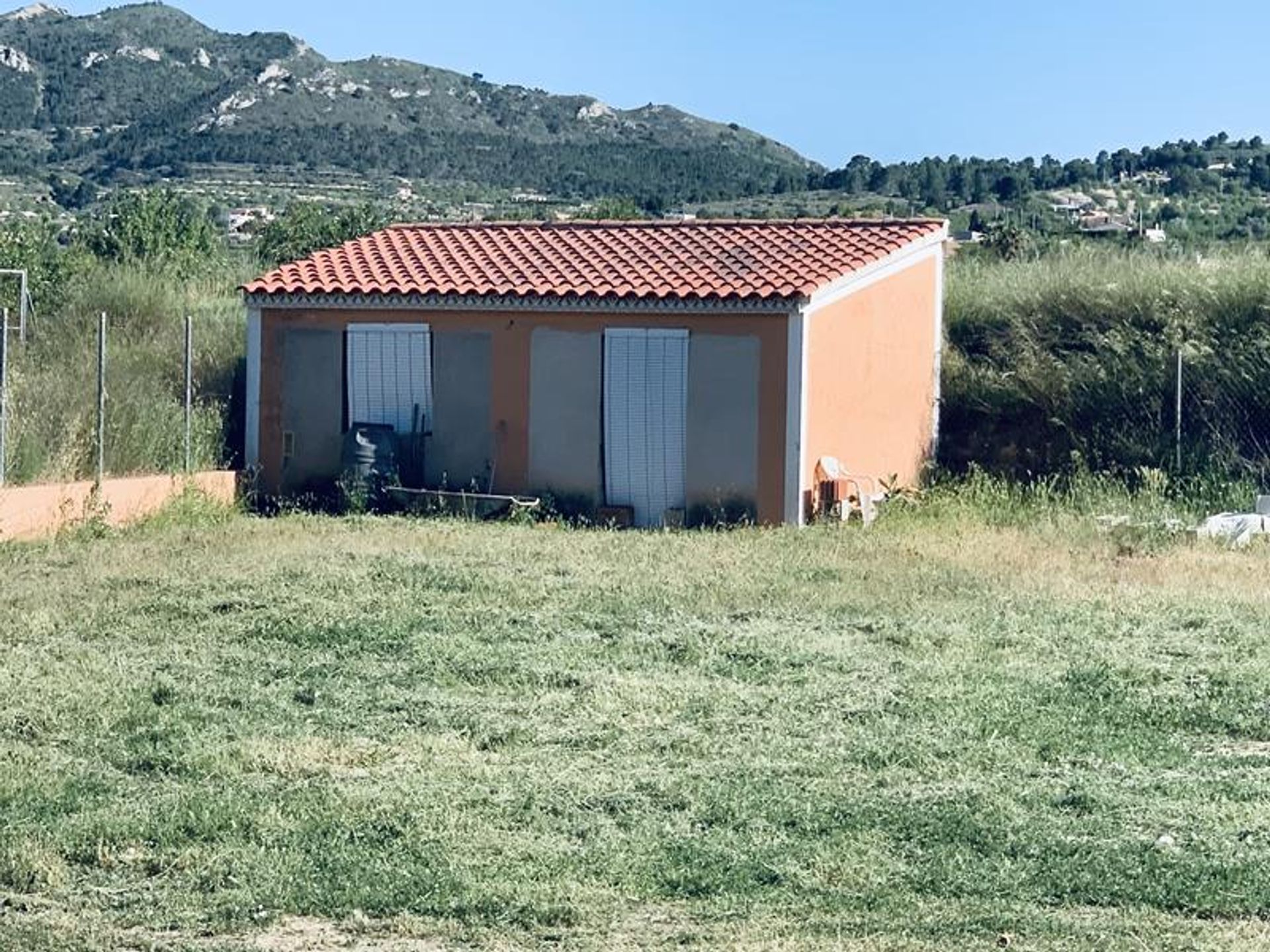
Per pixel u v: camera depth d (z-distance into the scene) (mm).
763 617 14188
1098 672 12227
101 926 7430
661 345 21328
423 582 15516
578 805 9117
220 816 8797
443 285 22203
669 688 11719
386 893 7742
